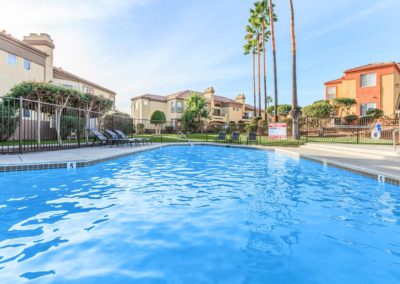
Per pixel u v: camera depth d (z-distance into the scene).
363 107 23.02
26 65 18.47
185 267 2.33
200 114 33.88
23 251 2.58
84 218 3.55
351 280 2.15
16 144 12.30
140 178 6.45
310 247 2.75
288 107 32.06
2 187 5.32
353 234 3.10
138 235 3.01
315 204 4.30
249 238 2.96
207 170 7.80
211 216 3.68
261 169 8.03
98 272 2.22
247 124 25.28
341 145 12.73
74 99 15.14
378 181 5.97
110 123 20.39
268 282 2.11
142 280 2.11
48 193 4.89
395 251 2.68
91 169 7.49
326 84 26.45
